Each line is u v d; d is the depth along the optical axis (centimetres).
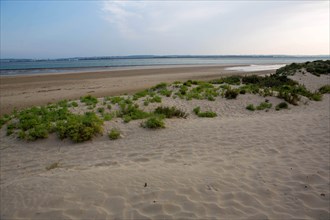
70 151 701
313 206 382
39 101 1684
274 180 464
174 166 538
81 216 343
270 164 539
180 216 347
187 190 417
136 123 907
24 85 2494
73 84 2545
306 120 897
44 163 630
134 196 394
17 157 684
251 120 926
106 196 394
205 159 581
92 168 552
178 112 1041
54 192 409
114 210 358
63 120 948
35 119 939
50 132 827
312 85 2020
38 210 360
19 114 1061
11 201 396
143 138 775
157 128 856
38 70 4988
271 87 1689
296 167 521
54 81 2822
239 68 5141
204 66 6116
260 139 712
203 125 884
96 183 438
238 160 566
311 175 482
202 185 437
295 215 358
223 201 388
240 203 384
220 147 663
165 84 1623
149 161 584
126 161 593
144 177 466
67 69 5284
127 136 803
